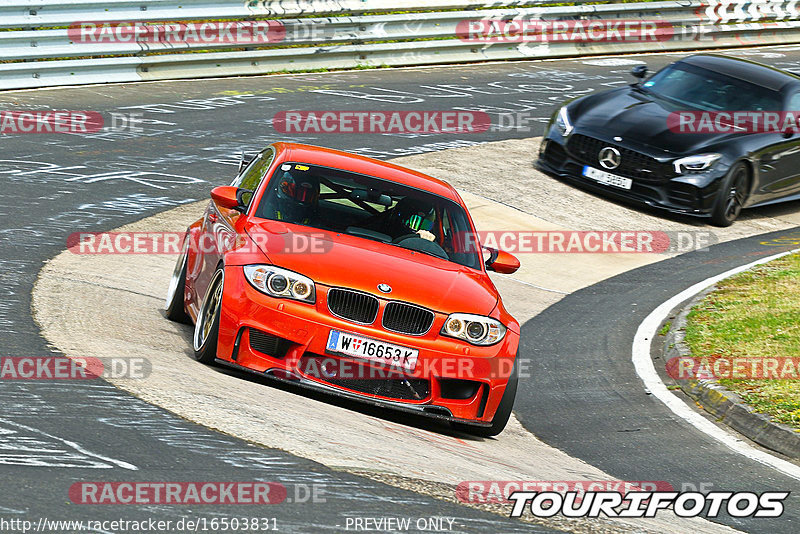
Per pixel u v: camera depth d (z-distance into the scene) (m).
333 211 24.28
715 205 47.38
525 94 69.94
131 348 21.45
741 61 54.88
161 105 55.22
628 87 53.66
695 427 25.08
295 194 24.52
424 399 21.14
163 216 37.22
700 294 36.31
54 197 37.22
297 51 68.25
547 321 33.97
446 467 17.69
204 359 21.61
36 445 14.78
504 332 22.00
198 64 63.34
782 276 38.44
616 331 33.28
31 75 55.06
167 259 32.75
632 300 36.97
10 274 27.17
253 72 66.00
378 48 73.06
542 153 51.56
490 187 48.47
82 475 13.90
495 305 22.59
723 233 47.53
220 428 16.84
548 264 40.62
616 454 22.52
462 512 15.06
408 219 24.75
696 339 30.81
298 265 21.28
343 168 25.95
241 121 53.56
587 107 51.28
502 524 14.91
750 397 25.97
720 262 42.78
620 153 47.91
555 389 27.33
